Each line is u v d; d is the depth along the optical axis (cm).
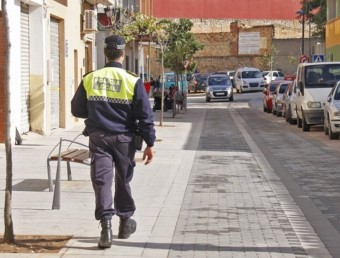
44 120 2923
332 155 2391
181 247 1060
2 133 2488
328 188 1664
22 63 2759
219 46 10288
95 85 1026
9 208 1044
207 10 8350
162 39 3947
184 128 3681
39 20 2867
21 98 2739
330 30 6012
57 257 974
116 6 4744
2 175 1783
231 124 4112
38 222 1214
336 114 2973
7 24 1062
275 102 4978
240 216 1310
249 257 1004
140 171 1897
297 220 1280
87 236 1109
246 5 8356
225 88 7300
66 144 2588
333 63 3600
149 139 1028
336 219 1299
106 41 1048
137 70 6825
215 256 1008
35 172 1845
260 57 10156
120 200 1078
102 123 1018
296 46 10019
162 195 1526
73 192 1521
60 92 3378
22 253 991
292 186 1691
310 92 3503
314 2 7500
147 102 1024
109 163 1027
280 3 8406
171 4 8244
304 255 1021
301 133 3431
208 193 1564
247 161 2186
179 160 2180
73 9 3578
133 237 1113
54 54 3253
